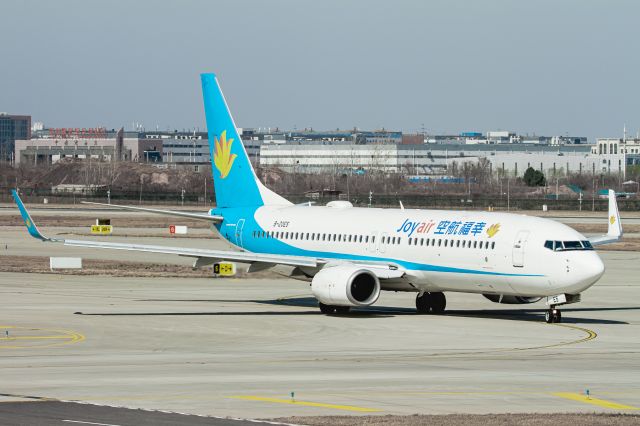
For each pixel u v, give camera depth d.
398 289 163.00
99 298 180.50
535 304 180.25
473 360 114.50
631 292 199.00
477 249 150.88
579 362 113.25
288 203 187.00
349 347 125.50
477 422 78.75
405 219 164.00
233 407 85.00
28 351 120.31
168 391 92.62
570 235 145.50
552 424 78.19
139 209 183.00
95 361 112.56
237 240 186.88
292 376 102.00
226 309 166.50
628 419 80.38
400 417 80.75
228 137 192.38
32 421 78.19
